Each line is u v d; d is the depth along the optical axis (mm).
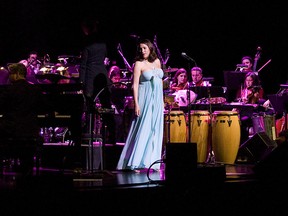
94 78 14477
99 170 13070
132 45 23469
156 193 10797
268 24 22688
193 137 16406
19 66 12461
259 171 12383
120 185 10617
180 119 16250
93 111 12898
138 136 13977
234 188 11688
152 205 10750
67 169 14828
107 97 14859
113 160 15992
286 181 12242
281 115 19688
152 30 23562
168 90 17375
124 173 13438
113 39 23547
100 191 10125
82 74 14391
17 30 23844
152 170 14031
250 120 18812
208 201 11352
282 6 22391
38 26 23953
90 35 14594
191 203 11164
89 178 11641
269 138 16703
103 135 13695
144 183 11008
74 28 23766
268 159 12359
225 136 16125
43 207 9672
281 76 22750
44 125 12703
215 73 23641
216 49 23469
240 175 12234
